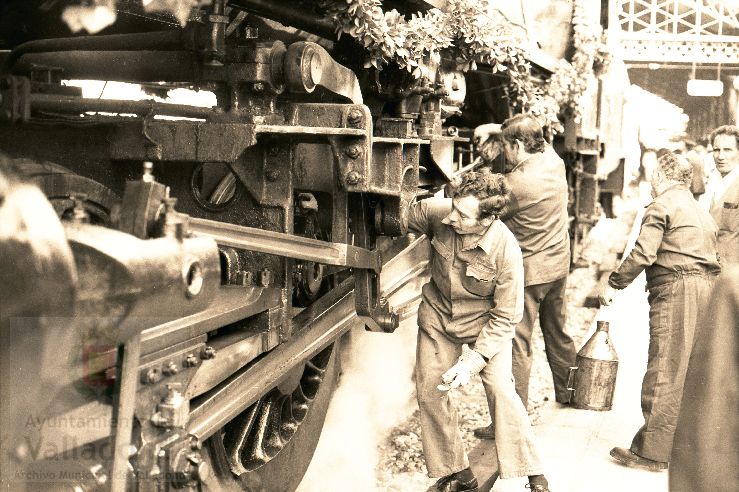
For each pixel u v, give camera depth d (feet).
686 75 58.85
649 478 16.60
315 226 14.98
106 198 9.81
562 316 20.33
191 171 12.86
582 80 30.71
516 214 18.17
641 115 56.49
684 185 17.42
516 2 25.59
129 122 11.44
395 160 13.75
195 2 10.36
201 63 12.40
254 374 11.83
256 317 12.08
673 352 16.88
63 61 13.53
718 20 54.08
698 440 6.01
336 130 11.68
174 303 7.99
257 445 12.88
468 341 14.62
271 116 11.99
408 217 14.88
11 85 9.34
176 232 7.97
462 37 18.19
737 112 57.57
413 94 16.66
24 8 10.93
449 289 14.51
